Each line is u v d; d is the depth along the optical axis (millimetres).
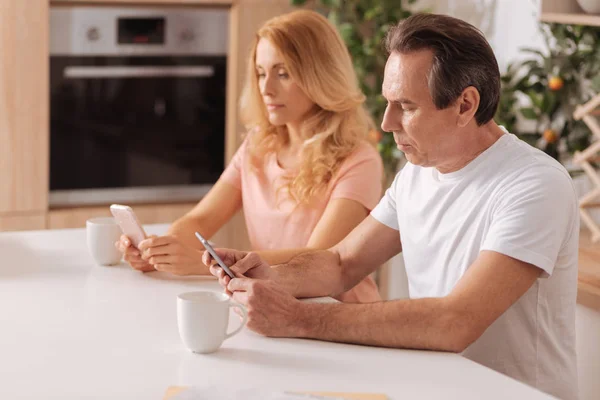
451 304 1647
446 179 1885
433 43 1707
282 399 1347
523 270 1682
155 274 2137
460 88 1716
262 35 2469
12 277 2062
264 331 1675
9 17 3520
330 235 2332
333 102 2449
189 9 3842
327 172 2463
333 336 1662
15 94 3580
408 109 1755
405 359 1586
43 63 3604
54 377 1455
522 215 1703
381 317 1646
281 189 2539
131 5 3760
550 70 3219
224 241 3979
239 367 1520
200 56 3902
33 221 3691
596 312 2459
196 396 1352
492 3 3775
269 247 2561
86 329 1700
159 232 2568
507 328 1805
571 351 1866
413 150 1799
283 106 2473
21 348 1587
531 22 3510
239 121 3945
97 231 2170
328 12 4000
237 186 2721
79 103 3760
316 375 1491
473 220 1821
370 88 3926
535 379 1824
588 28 3107
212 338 1571
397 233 2100
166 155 3941
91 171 3838
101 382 1438
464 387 1459
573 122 3156
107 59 3770
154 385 1430
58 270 2137
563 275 1796
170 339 1659
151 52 3824
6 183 3623
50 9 3641
